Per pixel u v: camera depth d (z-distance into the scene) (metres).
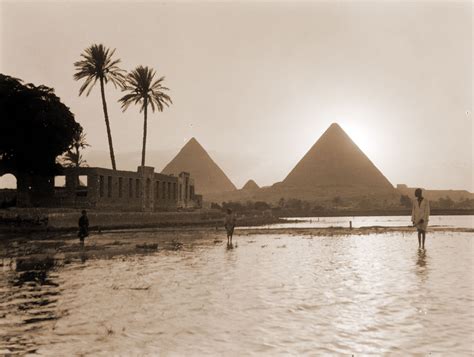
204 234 37.62
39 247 25.00
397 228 47.53
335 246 25.61
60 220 41.69
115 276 14.30
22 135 47.47
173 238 32.53
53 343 7.51
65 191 51.88
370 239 31.50
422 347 7.15
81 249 23.52
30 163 49.22
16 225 39.28
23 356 6.89
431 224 66.94
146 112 70.56
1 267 16.80
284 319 8.88
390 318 8.86
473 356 6.74
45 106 48.59
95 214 45.94
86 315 9.32
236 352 7.01
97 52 65.12
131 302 10.49
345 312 9.38
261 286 12.41
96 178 51.34
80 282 13.23
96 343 7.51
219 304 10.22
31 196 52.19
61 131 50.16
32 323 8.74
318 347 7.20
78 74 65.25
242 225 63.72
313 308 9.76
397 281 12.95
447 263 16.97
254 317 9.05
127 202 57.69
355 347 7.18
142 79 69.62
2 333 8.09
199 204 88.69
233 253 21.52
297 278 13.73
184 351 7.09
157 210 67.81
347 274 14.48
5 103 46.50
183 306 10.05
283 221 82.38
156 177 66.81
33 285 12.81
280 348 7.18
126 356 6.89
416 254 20.56
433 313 9.19
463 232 39.59
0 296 11.27
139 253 21.48
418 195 22.48
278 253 21.45
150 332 8.09
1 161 49.12
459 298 10.58
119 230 43.59
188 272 15.10
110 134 66.06
